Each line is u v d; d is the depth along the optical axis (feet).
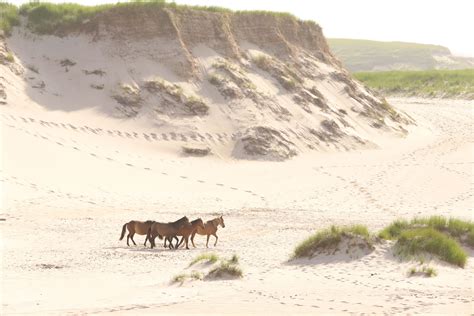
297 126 201.87
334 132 205.87
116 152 170.40
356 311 49.65
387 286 60.59
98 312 50.14
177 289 60.44
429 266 68.90
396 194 145.07
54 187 137.18
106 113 188.85
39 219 111.96
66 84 195.83
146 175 156.76
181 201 134.72
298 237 97.96
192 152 179.32
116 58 203.62
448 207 130.21
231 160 181.06
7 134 160.97
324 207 131.03
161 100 195.62
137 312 50.01
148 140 181.78
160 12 212.43
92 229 106.11
